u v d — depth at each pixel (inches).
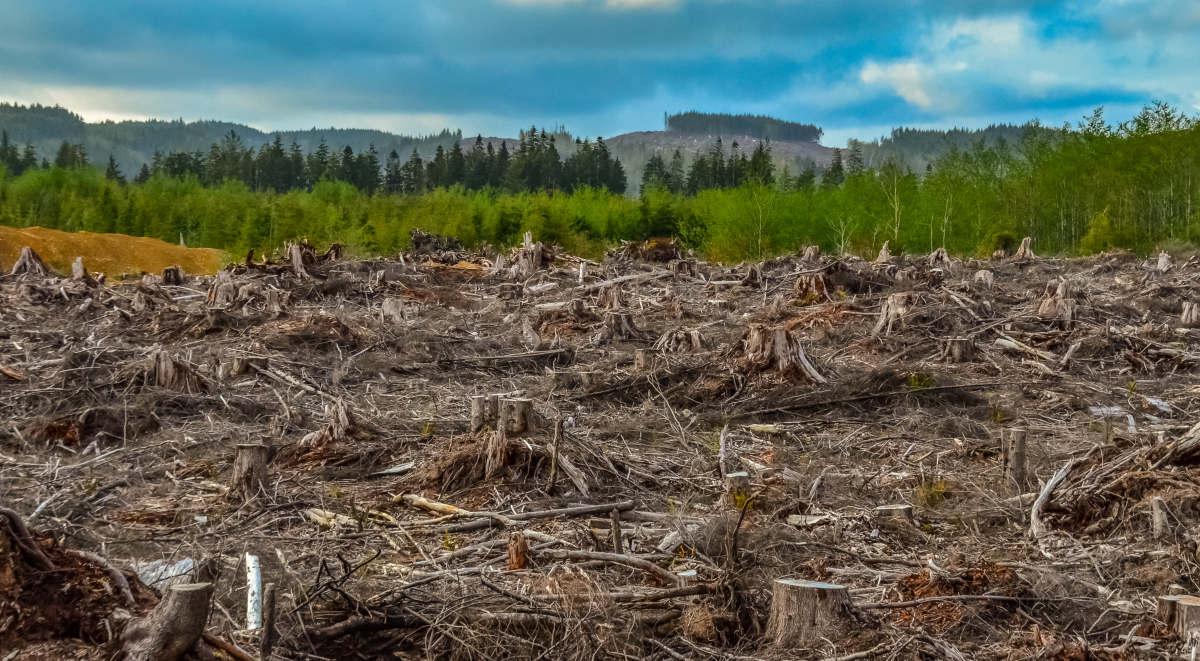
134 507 250.5
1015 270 1091.9
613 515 207.9
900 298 546.3
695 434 344.2
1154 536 205.6
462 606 168.4
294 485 268.4
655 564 194.4
